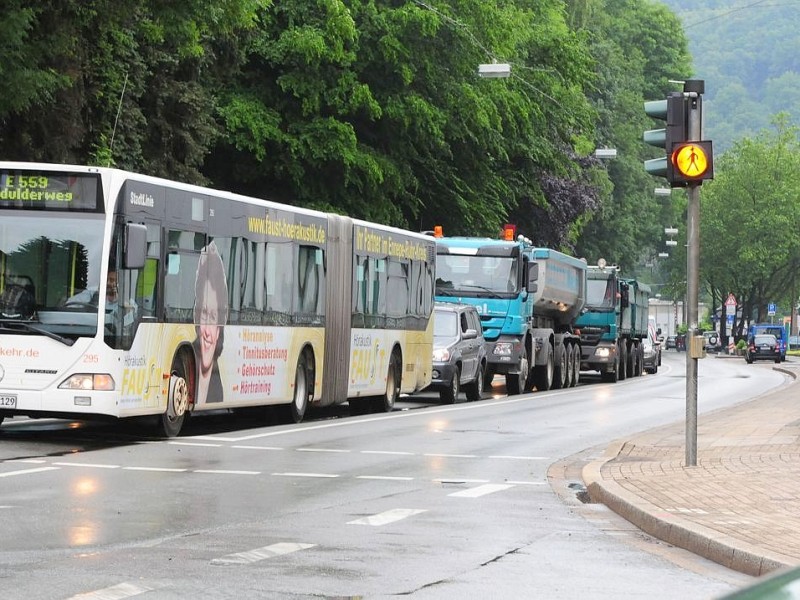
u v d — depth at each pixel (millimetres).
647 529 14344
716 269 145250
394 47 51031
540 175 69688
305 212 29422
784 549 12047
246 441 24047
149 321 23016
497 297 45688
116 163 37000
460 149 59375
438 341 39969
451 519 14828
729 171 144250
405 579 11023
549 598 10414
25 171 22297
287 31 48969
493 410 35938
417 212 56281
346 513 15039
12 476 17609
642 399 43531
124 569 11047
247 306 26625
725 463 20031
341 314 31375
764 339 112562
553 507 16250
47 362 21984
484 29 55344
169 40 35125
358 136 54438
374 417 31984
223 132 48312
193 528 13547
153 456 20766
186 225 24234
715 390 52156
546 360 50688
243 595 10094
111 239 22094
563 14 81375
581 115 68938
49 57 29953
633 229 108500
